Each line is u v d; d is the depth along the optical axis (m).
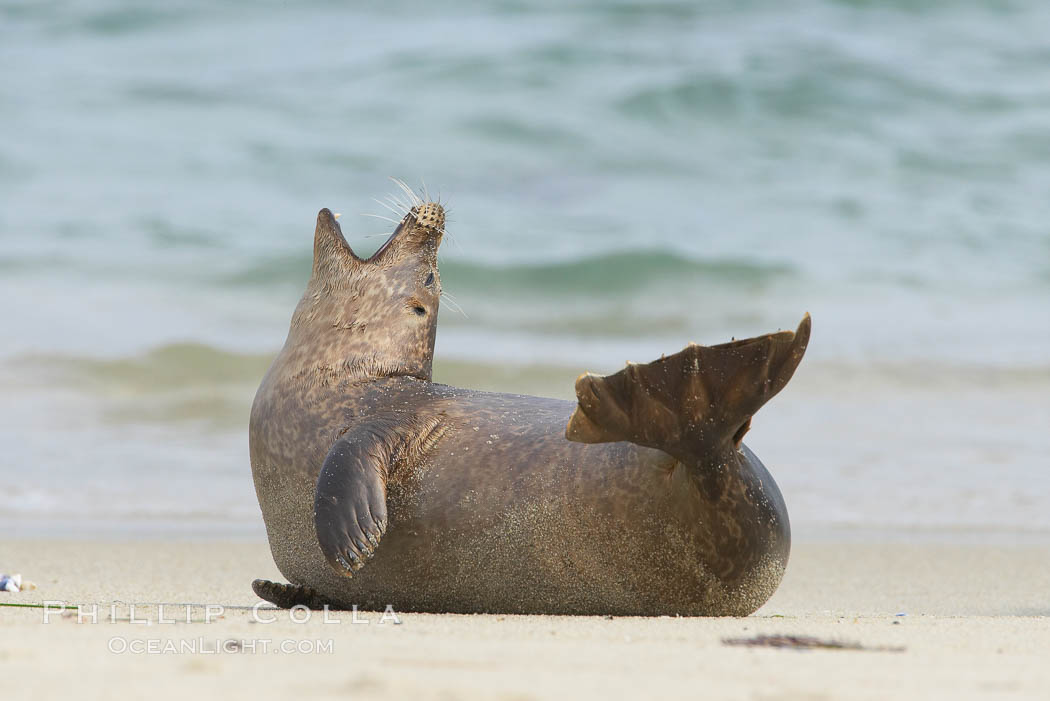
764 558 19.12
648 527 18.91
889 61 121.19
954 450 49.66
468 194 98.00
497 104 111.06
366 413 21.25
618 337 75.06
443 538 19.92
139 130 106.94
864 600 27.64
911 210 95.81
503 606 20.22
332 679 11.85
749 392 17.11
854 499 42.47
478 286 81.75
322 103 112.44
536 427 20.34
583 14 130.75
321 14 133.12
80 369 62.44
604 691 11.85
